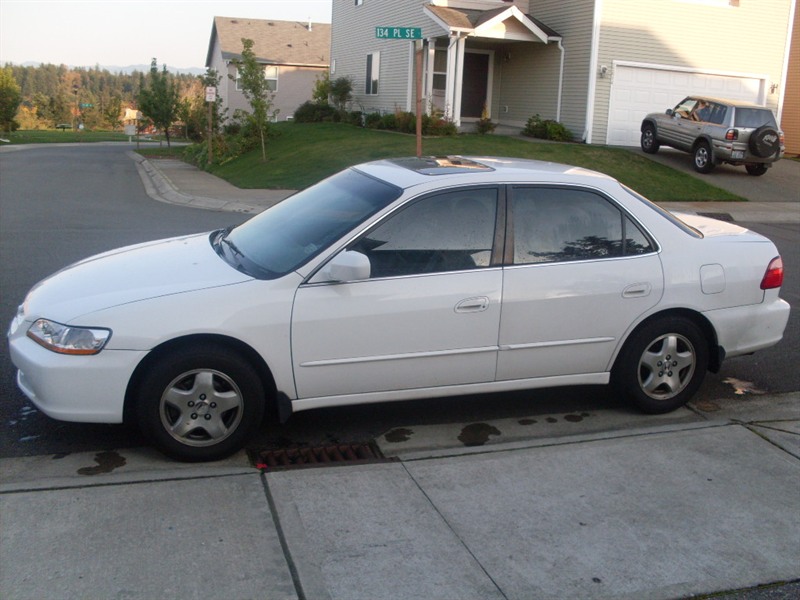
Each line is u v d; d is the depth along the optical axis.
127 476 4.36
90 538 3.75
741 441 5.05
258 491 4.26
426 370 4.98
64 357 4.45
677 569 3.71
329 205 5.33
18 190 19.58
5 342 6.68
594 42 22.78
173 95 45.12
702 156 21.00
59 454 4.80
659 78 23.80
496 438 5.28
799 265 11.45
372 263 4.82
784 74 25.30
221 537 3.80
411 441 5.21
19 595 3.33
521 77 25.98
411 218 4.93
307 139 26.81
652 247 5.39
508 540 3.89
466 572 3.62
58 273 5.35
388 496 4.26
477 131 25.52
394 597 3.42
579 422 5.55
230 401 4.66
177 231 13.05
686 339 5.52
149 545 3.71
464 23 23.31
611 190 5.36
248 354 4.71
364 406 5.76
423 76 26.31
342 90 32.59
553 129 23.67
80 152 40.75
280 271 4.79
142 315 4.48
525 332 5.10
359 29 31.67
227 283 4.70
